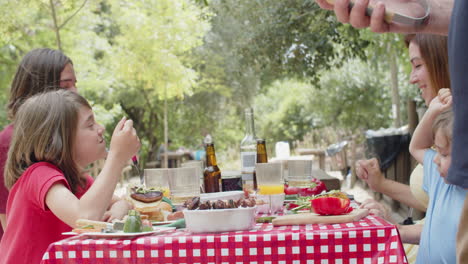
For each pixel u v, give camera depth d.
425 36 2.43
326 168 13.21
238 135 20.56
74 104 2.04
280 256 1.57
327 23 7.88
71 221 1.84
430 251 1.80
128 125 1.95
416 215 5.22
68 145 2.02
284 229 1.66
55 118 2.01
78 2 10.93
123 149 1.93
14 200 1.96
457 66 1.06
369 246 1.56
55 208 1.86
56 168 2.00
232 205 1.72
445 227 1.75
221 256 1.57
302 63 8.84
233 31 11.09
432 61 2.41
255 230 1.67
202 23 12.53
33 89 2.67
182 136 19.78
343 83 19.08
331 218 1.72
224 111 18.89
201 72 15.91
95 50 14.48
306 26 8.34
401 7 1.12
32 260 1.90
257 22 8.80
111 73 14.17
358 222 1.72
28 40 11.64
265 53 8.90
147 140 20.06
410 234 2.21
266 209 2.05
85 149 2.05
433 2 1.15
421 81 2.49
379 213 2.05
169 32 12.74
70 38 12.19
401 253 1.53
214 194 2.14
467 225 1.23
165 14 12.66
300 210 2.06
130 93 17.00
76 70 12.57
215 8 10.91
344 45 8.67
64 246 1.59
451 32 1.08
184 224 1.85
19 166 2.01
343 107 19.17
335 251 1.56
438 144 1.67
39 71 2.67
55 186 1.90
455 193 1.74
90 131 2.07
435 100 2.11
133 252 1.58
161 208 2.11
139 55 13.09
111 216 2.04
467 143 1.08
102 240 1.61
